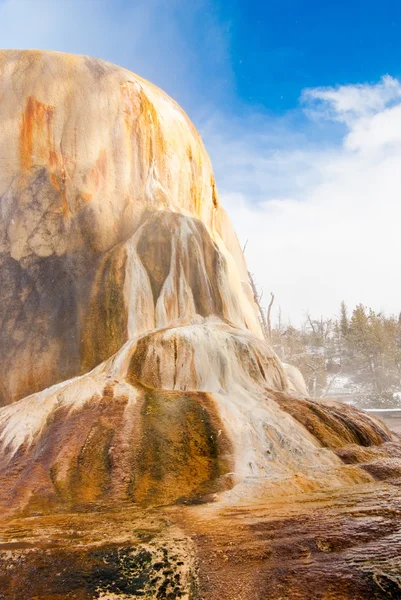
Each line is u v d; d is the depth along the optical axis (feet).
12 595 9.37
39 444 20.16
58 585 9.64
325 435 21.97
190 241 33.73
